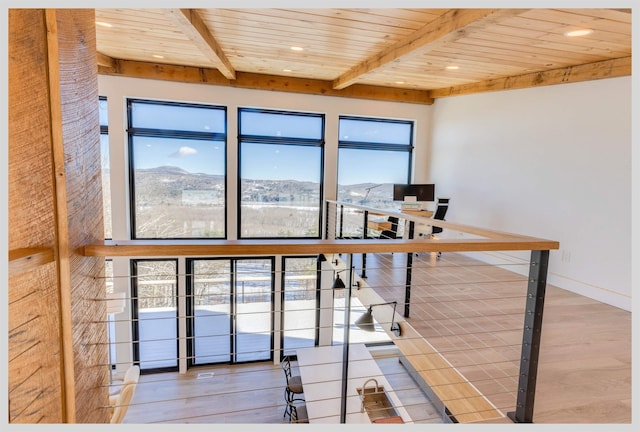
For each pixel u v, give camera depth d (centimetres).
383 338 604
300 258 589
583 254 351
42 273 94
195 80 489
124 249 111
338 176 589
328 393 398
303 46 353
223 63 388
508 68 386
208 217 546
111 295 331
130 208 514
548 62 350
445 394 229
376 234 593
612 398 188
